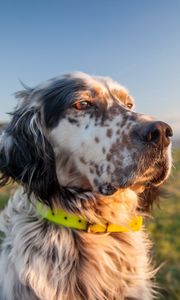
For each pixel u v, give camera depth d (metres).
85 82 0.62
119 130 0.57
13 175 0.64
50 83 0.65
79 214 0.60
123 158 0.56
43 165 0.61
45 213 0.59
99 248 0.60
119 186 0.56
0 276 0.60
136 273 0.62
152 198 0.69
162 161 0.56
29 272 0.57
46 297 0.56
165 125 0.55
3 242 0.63
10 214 0.64
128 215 0.64
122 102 0.63
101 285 0.59
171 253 0.95
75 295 0.58
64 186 0.60
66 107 0.61
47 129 0.63
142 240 0.67
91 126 0.59
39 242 0.59
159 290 0.78
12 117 0.67
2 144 0.66
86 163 0.59
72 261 0.58
